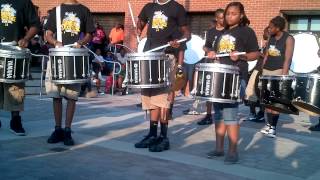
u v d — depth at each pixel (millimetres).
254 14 13773
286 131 7613
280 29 7230
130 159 5125
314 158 5652
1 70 5578
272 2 13469
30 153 5133
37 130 6430
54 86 5617
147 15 5832
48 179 4250
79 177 4359
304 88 4953
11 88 5852
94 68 12312
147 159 5168
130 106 9547
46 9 18781
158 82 5121
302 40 8898
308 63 8805
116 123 7328
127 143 5922
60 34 5699
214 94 4824
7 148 5289
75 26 5699
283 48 7207
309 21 13297
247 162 5297
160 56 5117
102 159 5055
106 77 12859
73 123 7141
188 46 9211
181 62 5734
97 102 10016
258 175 4781
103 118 7766
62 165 4730
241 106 10914
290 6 13227
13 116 6016
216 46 5387
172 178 4496
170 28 5613
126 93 12164
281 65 7273
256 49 5191
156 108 5672
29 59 5848
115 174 4520
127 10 16734
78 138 6039
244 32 5156
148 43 5688
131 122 7469
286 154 5801
